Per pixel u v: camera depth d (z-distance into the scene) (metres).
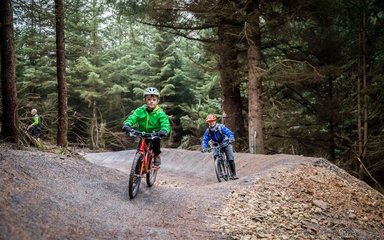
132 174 6.05
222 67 15.27
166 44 30.97
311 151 18.72
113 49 30.81
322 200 7.54
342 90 17.53
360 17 15.59
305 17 14.05
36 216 3.97
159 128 6.80
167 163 16.06
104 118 31.80
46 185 5.18
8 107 8.93
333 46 15.88
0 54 9.41
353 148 16.30
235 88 16.25
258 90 13.92
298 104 18.62
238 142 15.95
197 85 29.45
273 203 6.87
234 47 15.13
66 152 9.32
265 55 17.52
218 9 13.34
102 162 18.16
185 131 31.34
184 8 13.71
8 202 4.05
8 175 4.96
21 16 10.84
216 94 28.81
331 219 6.59
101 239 3.97
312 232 5.66
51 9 11.27
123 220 4.88
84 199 5.23
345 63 16.70
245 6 13.20
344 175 9.59
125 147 30.38
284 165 9.57
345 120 17.80
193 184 11.11
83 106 30.78
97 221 4.49
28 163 5.91
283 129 18.36
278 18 13.52
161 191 7.14
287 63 14.25
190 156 15.61
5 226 3.45
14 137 8.93
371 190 8.98
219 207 6.23
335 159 17.72
